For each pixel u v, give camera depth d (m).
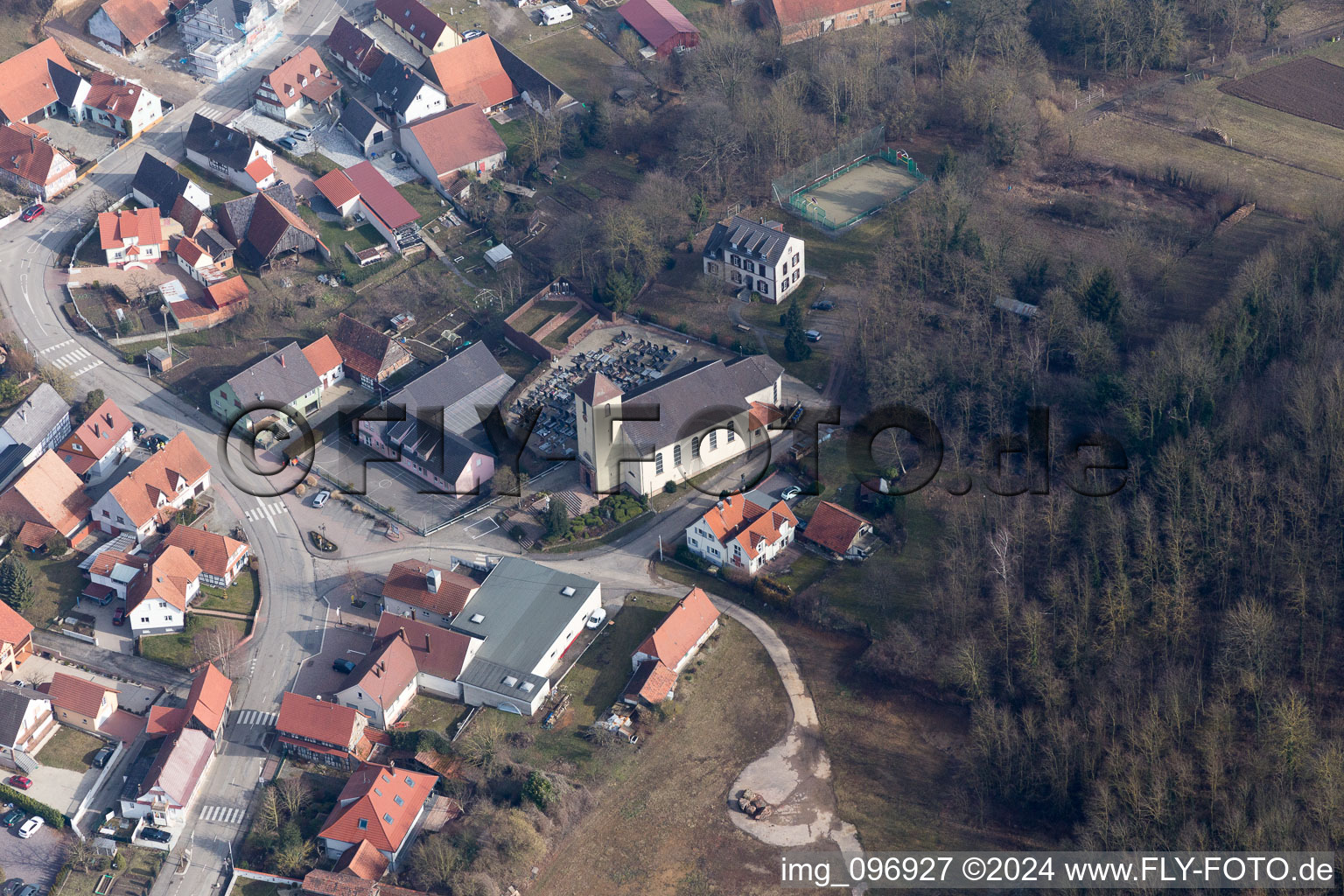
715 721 183.00
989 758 171.62
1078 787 169.62
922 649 185.88
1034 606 184.75
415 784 171.25
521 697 181.75
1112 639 180.12
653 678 183.75
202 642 189.62
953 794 173.62
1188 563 185.75
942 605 189.88
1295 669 176.12
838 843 168.88
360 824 165.88
